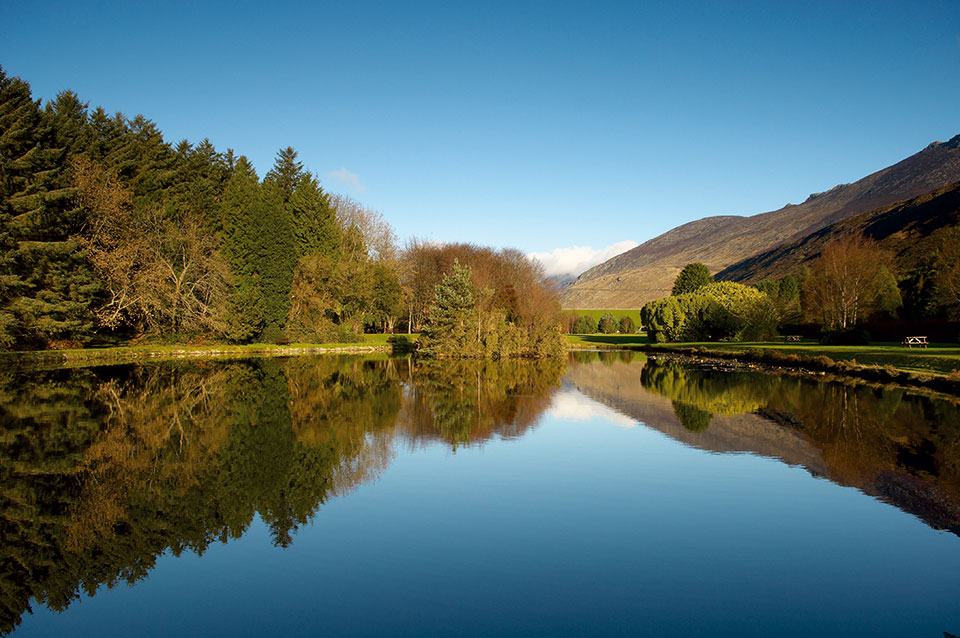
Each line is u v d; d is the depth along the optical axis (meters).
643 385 26.67
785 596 6.64
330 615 6.18
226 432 15.35
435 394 23.17
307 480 11.08
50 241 33.09
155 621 6.09
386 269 58.44
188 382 26.00
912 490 10.57
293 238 52.97
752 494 10.30
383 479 11.16
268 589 6.78
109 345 41.56
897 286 51.41
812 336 55.81
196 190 50.31
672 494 10.30
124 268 37.69
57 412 17.97
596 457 12.88
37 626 6.02
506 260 68.88
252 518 9.06
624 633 5.80
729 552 7.84
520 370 34.19
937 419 17.47
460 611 6.25
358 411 18.88
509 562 7.49
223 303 44.88
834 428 16.14
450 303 42.56
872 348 37.12
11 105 32.84
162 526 8.76
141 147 47.28
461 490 10.48
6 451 13.14
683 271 80.94
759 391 24.19
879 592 6.77
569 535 8.38
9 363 30.64
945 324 41.31
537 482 10.98
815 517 9.16
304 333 52.84
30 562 7.57
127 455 12.85
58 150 34.34
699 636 5.77
